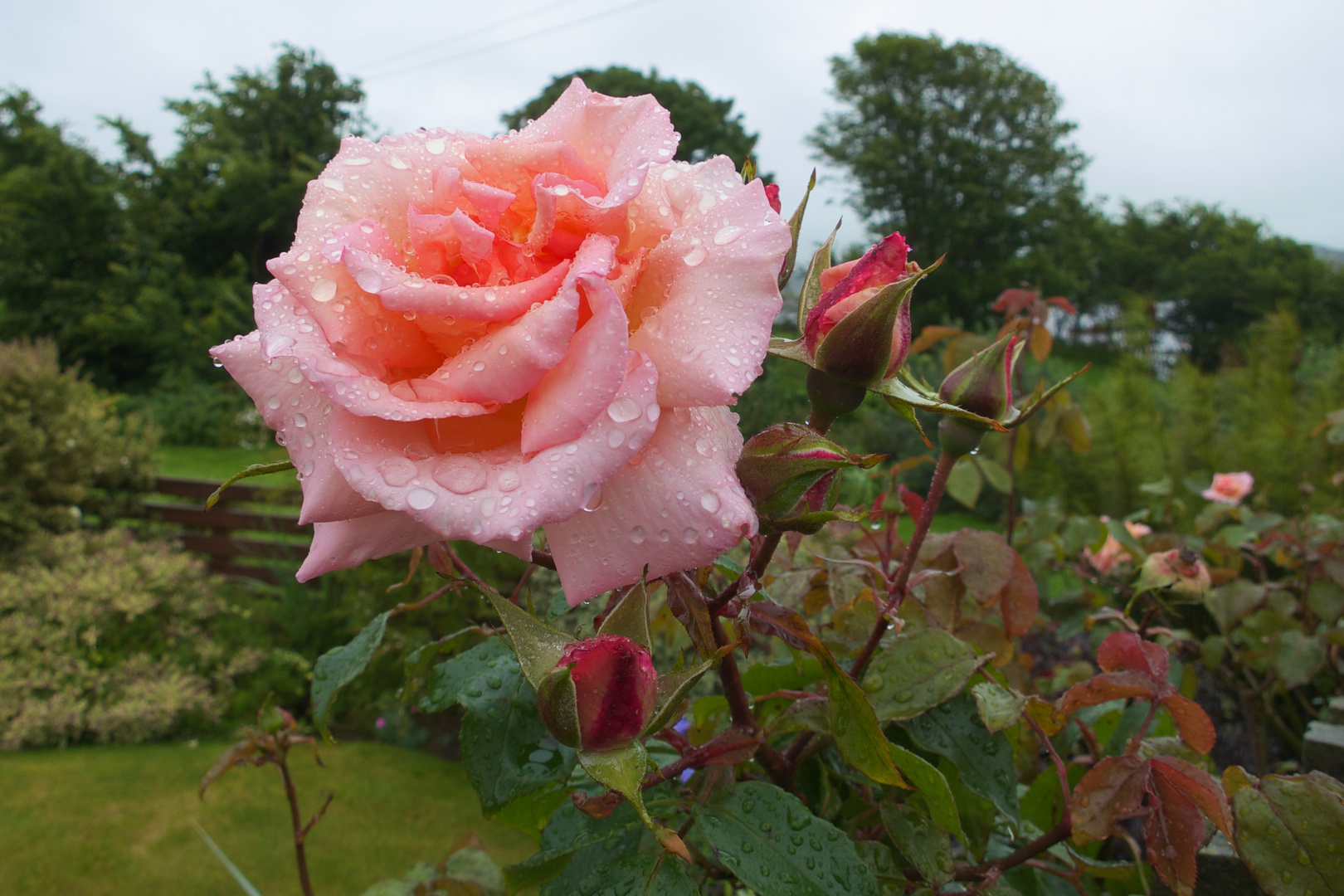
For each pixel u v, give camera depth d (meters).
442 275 0.21
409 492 0.18
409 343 0.20
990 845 0.34
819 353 0.23
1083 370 0.26
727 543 0.19
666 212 0.21
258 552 1.85
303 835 0.40
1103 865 0.28
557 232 0.21
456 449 0.20
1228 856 0.36
